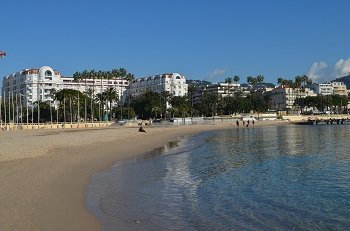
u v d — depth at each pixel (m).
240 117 175.50
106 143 52.16
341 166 30.23
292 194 19.61
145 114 190.88
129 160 34.62
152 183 22.72
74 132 87.31
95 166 29.66
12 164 27.95
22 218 13.78
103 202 17.47
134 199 18.25
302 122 165.75
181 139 67.19
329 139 63.34
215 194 19.56
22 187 19.50
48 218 13.98
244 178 24.61
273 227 13.91
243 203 17.56
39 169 26.00
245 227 13.86
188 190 20.64
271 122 166.12
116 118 190.38
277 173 26.72
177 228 13.56
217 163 32.53
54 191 18.94
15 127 117.12
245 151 43.53
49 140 55.84
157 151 43.72
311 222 14.56
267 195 19.34
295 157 36.81
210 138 70.31
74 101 164.75
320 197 18.86
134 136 70.88
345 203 17.59
